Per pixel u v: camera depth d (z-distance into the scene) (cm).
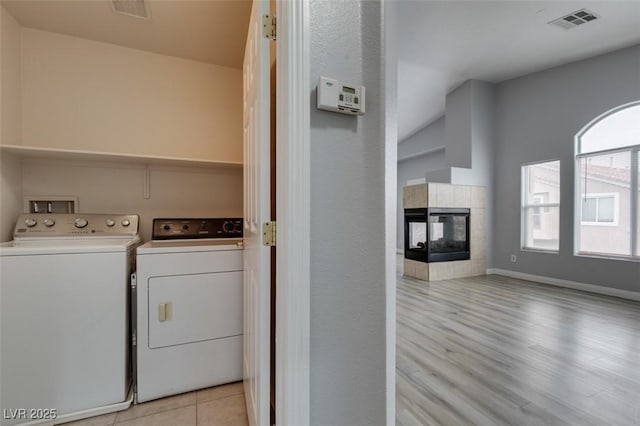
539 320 303
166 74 244
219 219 232
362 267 99
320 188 94
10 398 141
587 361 217
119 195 226
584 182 437
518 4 328
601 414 158
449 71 492
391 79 104
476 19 354
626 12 332
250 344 141
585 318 309
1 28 184
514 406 165
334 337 95
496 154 552
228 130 263
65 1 183
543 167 491
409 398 172
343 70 97
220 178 257
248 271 151
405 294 406
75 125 218
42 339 146
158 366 168
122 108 231
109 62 228
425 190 502
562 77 459
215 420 151
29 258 144
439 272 502
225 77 263
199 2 187
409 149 820
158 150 241
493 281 489
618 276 394
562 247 454
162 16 198
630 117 392
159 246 178
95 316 154
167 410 158
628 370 204
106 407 154
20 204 199
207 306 179
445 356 224
